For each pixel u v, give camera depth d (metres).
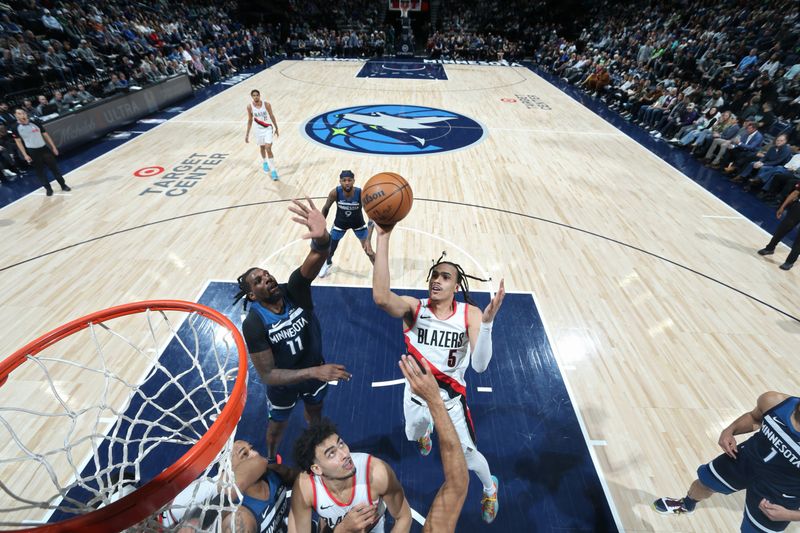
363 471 2.13
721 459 2.96
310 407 3.53
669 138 11.98
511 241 6.88
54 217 7.17
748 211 8.12
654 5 20.91
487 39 23.62
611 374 4.61
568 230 7.26
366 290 5.71
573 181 9.14
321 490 2.12
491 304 2.50
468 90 16.89
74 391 4.14
